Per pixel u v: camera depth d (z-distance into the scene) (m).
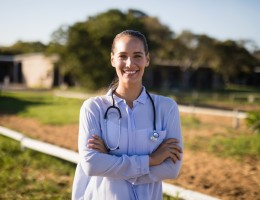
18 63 55.31
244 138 10.76
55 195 5.50
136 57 2.27
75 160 6.71
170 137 2.33
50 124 13.68
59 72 44.62
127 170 2.15
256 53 60.38
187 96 34.50
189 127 13.55
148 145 2.24
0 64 55.91
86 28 30.48
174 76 52.84
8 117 15.88
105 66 30.25
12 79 56.28
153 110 2.29
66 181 6.29
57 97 27.39
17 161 7.48
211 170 7.21
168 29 49.19
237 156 8.48
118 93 2.32
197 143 10.18
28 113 16.97
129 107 2.27
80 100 25.23
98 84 30.91
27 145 8.32
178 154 2.26
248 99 32.81
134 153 2.22
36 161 7.51
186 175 6.80
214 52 50.06
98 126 2.24
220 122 15.41
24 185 5.97
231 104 28.56
